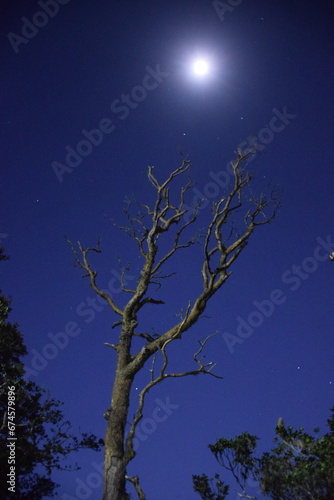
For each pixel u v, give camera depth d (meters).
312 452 15.61
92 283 20.27
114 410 17.36
